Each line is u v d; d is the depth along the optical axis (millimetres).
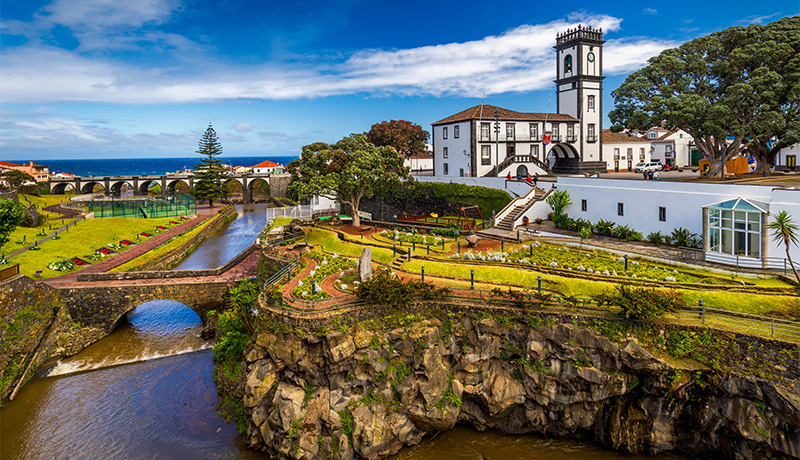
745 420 28688
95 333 47812
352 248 52938
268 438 31766
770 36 52688
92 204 101750
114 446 33094
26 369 40719
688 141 97438
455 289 37469
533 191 59844
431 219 67812
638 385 31516
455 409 34000
